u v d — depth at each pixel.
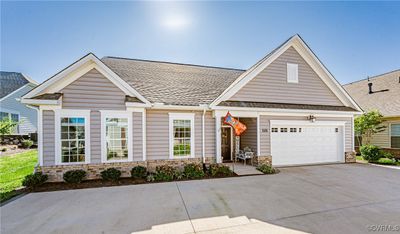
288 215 5.05
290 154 11.94
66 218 4.96
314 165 12.07
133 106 8.98
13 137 19.34
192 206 5.68
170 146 10.14
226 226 4.49
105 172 8.32
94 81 8.79
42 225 4.61
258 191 7.05
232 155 12.88
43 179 7.75
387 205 5.75
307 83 12.55
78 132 8.59
